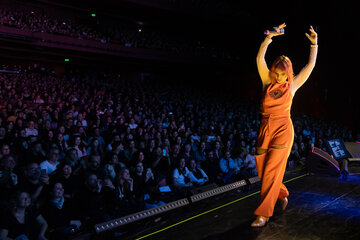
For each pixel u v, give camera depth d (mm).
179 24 24750
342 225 2916
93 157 5027
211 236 2822
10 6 19156
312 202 3633
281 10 21453
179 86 21438
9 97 11523
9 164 4133
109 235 3086
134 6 21438
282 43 21375
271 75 3047
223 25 24688
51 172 4965
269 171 2953
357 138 14969
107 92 15898
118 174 4691
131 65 23047
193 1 22438
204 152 7848
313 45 3047
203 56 23422
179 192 5434
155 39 23719
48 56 19438
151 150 7070
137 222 3336
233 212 3395
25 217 3387
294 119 16656
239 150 7699
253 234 2809
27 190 4105
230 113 15438
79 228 3777
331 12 18781
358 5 17578
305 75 3049
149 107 13859
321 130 14180
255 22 23312
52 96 12633
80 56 19688
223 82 25344
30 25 17469
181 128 10516
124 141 7738
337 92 18703
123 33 22656
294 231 2828
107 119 9836
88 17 22234
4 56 18156
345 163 5047
